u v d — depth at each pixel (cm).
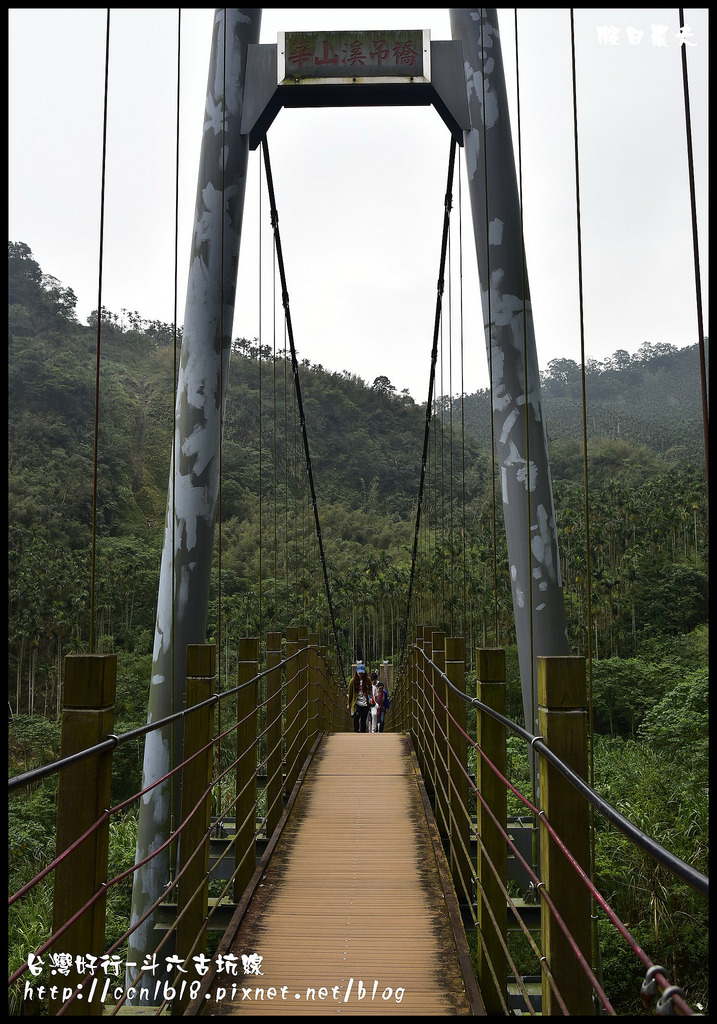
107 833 176
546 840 164
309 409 7169
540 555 492
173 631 453
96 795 174
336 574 4191
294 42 548
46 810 1489
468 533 3375
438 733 430
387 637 4256
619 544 3366
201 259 496
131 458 4853
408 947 276
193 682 272
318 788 503
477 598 2475
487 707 242
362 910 311
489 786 255
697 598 2838
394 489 6806
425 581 1878
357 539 5638
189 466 470
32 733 2198
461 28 547
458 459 4100
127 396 5356
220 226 505
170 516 470
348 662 3925
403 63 553
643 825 859
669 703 1297
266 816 424
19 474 3653
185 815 265
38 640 2795
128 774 1927
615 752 1370
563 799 163
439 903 318
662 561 3095
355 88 554
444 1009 231
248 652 364
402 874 352
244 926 295
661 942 753
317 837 404
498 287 515
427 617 1653
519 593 496
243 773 347
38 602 2805
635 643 2677
